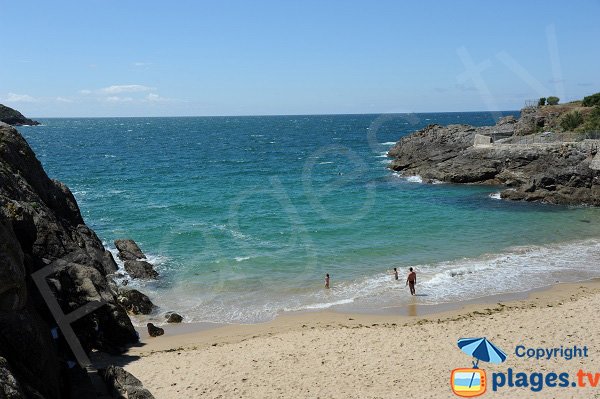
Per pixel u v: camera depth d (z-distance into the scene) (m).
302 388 15.37
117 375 15.19
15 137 26.64
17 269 13.12
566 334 18.30
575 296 23.31
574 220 39.28
